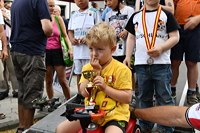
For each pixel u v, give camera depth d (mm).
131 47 2623
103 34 1603
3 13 4570
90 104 1608
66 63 3789
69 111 1555
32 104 2725
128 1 11594
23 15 2623
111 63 1759
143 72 2473
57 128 1825
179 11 3180
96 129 1585
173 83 3354
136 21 2512
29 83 2705
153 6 2455
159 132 2348
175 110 1674
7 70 4656
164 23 2352
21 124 2939
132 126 1817
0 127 3270
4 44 3361
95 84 1588
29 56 2670
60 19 3809
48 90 4016
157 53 2262
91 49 1684
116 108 1687
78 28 3576
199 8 3086
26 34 2650
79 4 3564
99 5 10883
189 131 2455
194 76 3215
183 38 3148
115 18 3516
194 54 3111
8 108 4012
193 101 3232
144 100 2562
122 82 1687
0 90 4570
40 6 2586
